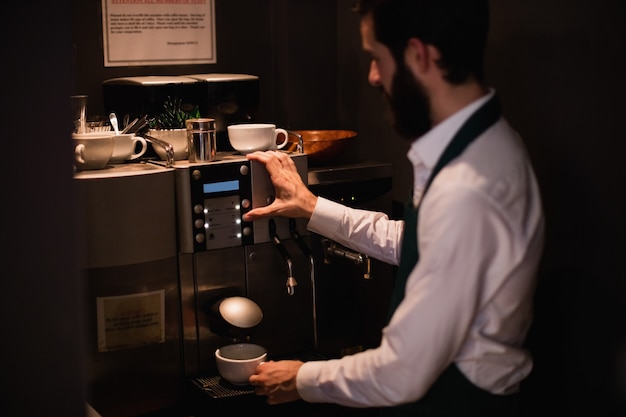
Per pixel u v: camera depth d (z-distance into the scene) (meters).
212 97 2.13
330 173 2.16
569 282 1.77
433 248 1.32
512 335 1.46
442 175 1.37
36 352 1.37
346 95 2.52
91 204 1.79
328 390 1.51
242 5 2.42
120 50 2.25
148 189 1.85
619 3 1.59
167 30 2.31
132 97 2.06
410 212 1.49
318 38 2.48
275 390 1.61
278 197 2.00
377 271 2.35
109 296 1.89
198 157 1.96
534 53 1.81
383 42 1.38
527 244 1.37
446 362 1.36
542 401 1.86
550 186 1.81
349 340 2.32
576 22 1.69
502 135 1.40
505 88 1.91
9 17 1.29
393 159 2.38
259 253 2.09
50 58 1.32
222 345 2.08
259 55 2.47
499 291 1.38
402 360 1.35
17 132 1.31
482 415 1.47
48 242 1.35
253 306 1.99
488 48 1.95
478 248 1.31
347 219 1.91
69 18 1.32
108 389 1.93
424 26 1.33
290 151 2.14
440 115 1.42
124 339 1.93
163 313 1.97
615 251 1.65
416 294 1.34
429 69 1.37
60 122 1.34
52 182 1.35
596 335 1.71
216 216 1.96
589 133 1.69
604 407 1.70
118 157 1.95
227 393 1.91
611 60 1.62
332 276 2.24
